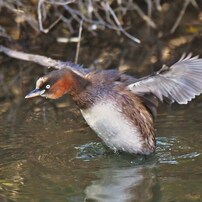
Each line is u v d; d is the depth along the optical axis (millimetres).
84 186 10484
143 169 11125
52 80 11289
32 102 14211
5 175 10922
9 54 15539
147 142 11625
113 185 10477
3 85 15156
